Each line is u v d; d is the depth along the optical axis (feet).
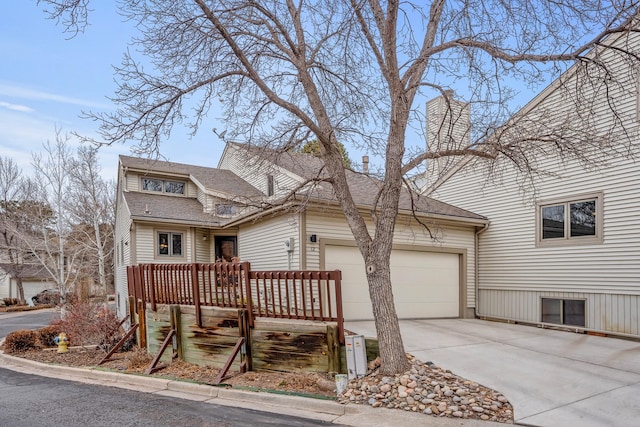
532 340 27.89
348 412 16.51
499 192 38.29
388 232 19.51
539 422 14.39
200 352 25.23
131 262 44.73
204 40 21.65
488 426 14.38
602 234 30.45
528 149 21.50
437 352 23.40
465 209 41.52
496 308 38.06
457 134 33.19
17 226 74.18
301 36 23.21
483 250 39.81
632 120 28.50
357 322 32.53
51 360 28.63
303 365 21.59
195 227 47.62
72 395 19.98
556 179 33.65
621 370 20.36
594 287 30.78
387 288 19.26
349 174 42.16
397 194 19.77
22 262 96.63
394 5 19.04
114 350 28.81
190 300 26.12
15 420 16.05
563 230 33.22
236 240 49.70
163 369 24.66
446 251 38.81
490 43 19.89
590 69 23.48
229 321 24.06
